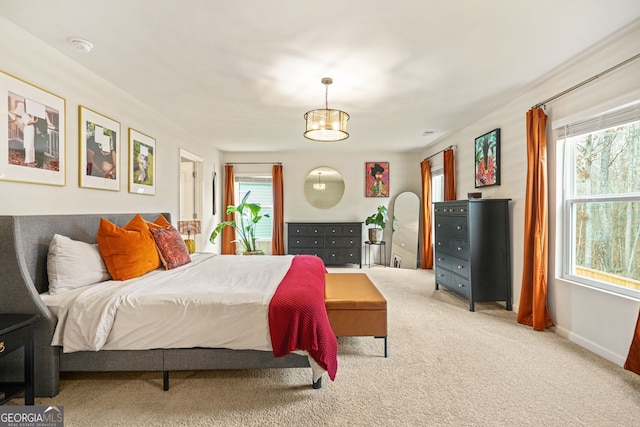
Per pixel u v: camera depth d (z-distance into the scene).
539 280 2.97
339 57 2.55
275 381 2.10
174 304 1.96
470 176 4.62
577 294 2.68
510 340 2.75
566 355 2.46
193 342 1.95
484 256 3.62
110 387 2.03
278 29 2.15
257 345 1.96
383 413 1.76
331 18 2.03
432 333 2.91
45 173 2.28
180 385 2.05
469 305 3.63
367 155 6.79
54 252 2.15
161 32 2.18
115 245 2.44
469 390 1.98
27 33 2.15
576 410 1.78
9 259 1.84
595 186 2.62
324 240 6.34
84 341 1.88
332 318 2.42
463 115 4.16
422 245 6.21
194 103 3.64
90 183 2.76
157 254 2.82
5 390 1.70
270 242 6.87
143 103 3.64
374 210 6.79
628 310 2.23
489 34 2.21
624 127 2.35
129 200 3.38
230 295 2.04
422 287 4.68
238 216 6.77
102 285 2.23
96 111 2.85
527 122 3.13
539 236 2.98
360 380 2.10
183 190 5.58
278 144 5.96
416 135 5.31
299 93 3.34
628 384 2.04
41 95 2.25
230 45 2.36
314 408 1.80
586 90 2.57
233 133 5.10
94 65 2.67
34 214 2.21
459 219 3.87
